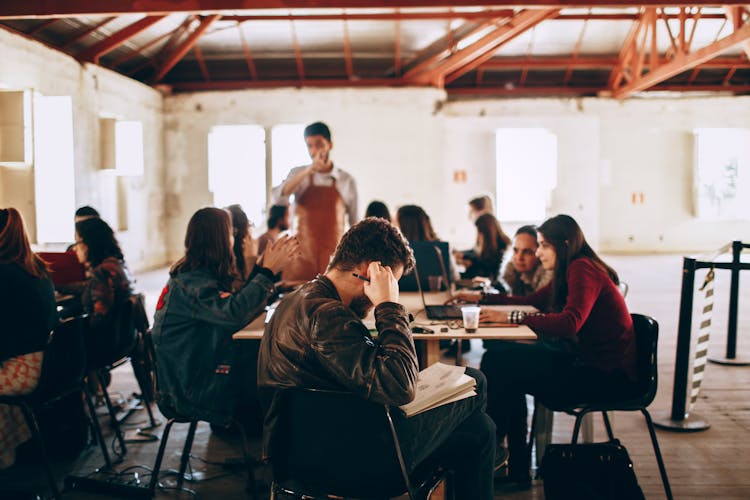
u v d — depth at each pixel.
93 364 3.44
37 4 6.99
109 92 10.86
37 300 2.91
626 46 13.41
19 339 2.87
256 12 11.83
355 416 1.84
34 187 8.42
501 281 5.26
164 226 13.81
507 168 14.68
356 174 13.75
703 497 3.02
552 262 3.16
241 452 3.55
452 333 2.78
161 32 11.87
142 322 4.05
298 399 1.89
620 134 14.98
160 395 2.84
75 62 9.61
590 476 2.56
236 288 3.23
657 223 15.27
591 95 14.80
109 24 10.10
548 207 14.75
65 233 9.29
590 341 2.87
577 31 13.11
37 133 8.55
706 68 14.59
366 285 1.94
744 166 15.09
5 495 3.04
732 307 5.46
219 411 2.80
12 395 2.88
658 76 12.24
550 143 14.69
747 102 14.88
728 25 12.66
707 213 15.23
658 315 7.61
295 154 13.78
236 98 13.70
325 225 4.06
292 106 13.67
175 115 13.75
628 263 13.10
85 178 9.81
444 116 14.34
